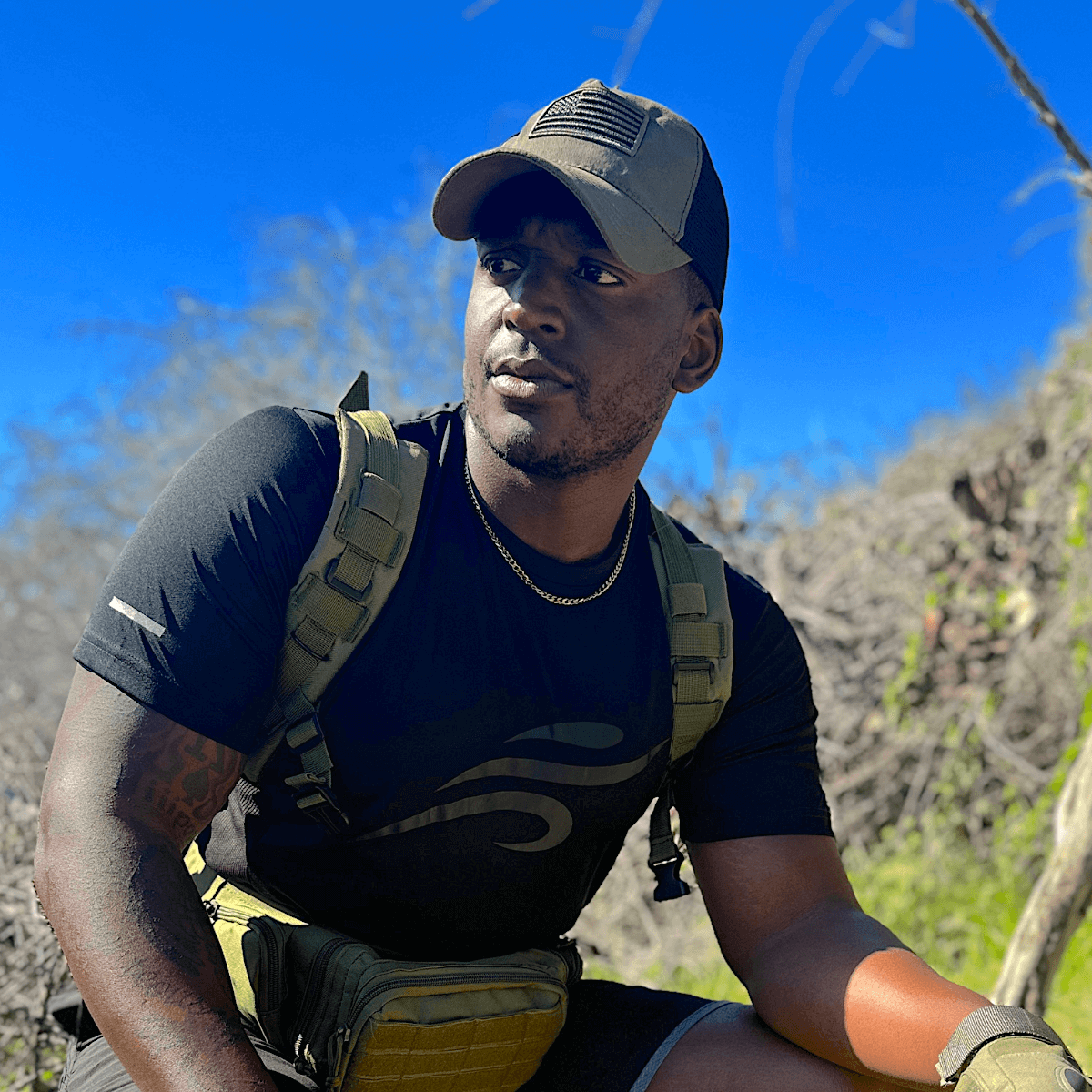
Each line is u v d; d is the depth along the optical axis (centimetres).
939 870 368
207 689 128
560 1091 156
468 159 142
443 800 143
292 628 135
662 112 153
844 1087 145
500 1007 145
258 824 146
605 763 150
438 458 149
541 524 146
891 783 410
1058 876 217
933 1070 135
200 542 131
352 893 147
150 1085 113
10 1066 227
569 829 152
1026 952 218
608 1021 163
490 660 142
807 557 456
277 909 149
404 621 139
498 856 148
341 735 138
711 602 160
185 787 128
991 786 398
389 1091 139
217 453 139
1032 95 202
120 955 116
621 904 354
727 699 160
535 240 143
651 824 171
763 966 156
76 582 643
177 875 124
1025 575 405
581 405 142
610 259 142
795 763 168
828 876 164
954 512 430
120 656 127
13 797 265
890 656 422
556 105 151
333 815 139
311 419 147
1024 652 399
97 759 125
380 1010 134
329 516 136
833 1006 146
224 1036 116
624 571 157
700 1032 157
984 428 524
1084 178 207
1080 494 389
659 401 151
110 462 668
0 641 598
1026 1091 121
